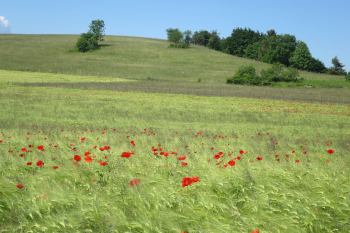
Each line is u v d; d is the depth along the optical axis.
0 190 3.67
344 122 22.28
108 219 3.04
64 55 95.38
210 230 2.91
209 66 90.62
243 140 12.75
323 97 39.34
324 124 20.78
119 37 148.25
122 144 9.41
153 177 4.18
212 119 22.45
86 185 3.96
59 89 40.66
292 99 36.84
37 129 14.89
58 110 25.06
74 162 4.84
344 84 59.62
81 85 46.00
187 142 10.73
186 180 3.38
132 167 4.78
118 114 23.53
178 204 3.36
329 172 4.67
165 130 16.44
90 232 2.87
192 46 133.25
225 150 8.89
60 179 4.25
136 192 3.54
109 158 5.55
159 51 110.69
